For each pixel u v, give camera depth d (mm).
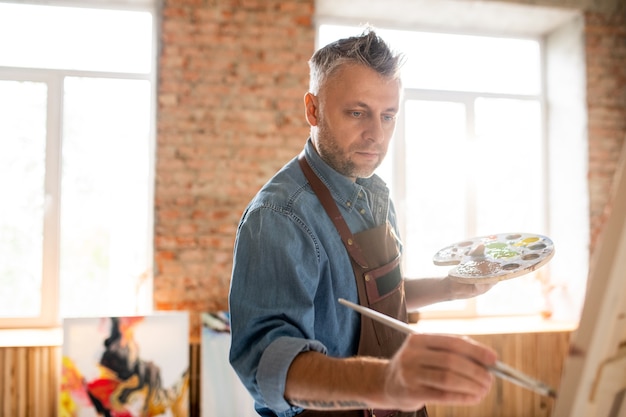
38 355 3061
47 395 3076
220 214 3559
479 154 4340
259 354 878
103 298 3672
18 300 3584
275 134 3631
